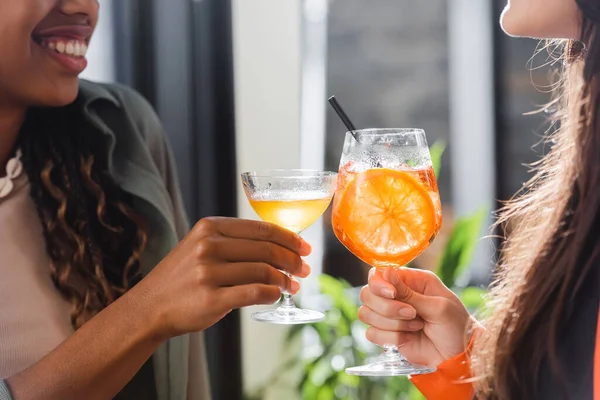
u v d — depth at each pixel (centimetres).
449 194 401
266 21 326
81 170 170
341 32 398
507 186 396
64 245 165
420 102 399
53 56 155
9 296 157
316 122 383
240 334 311
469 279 384
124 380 134
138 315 129
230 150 315
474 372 127
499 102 394
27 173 168
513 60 393
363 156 126
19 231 164
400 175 124
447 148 400
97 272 163
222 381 307
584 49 117
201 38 312
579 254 111
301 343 337
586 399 105
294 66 332
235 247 128
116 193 174
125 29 302
